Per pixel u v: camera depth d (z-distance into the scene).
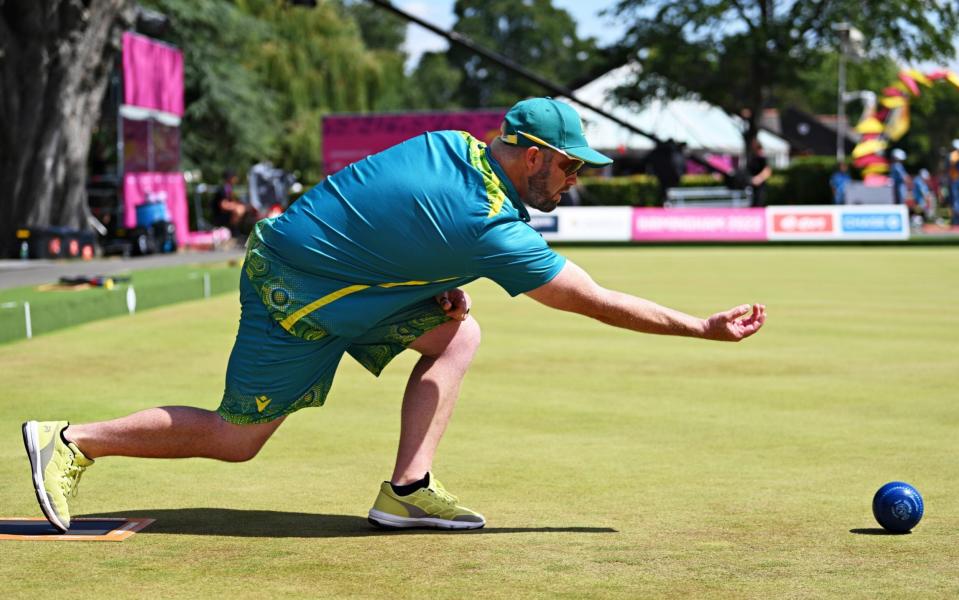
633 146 58.50
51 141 26.11
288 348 4.58
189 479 5.88
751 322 4.64
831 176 46.94
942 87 55.59
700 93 57.47
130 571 4.19
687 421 7.74
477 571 4.20
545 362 10.70
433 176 4.44
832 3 54.81
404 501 4.84
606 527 4.92
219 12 47.50
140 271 19.98
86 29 26.39
